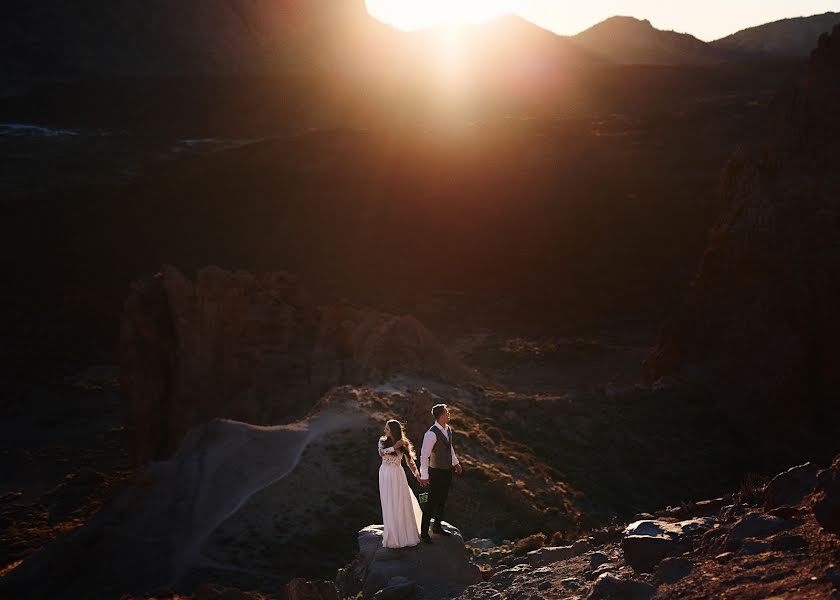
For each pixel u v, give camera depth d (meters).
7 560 30.23
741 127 170.12
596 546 9.14
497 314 82.06
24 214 131.00
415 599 9.04
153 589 17.64
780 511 6.53
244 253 112.06
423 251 110.00
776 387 35.62
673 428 33.75
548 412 32.75
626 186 135.12
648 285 90.06
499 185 140.00
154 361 44.47
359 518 20.48
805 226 38.12
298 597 9.17
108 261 107.81
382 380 33.53
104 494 38.50
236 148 180.00
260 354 42.25
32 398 61.72
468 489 22.28
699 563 6.25
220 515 20.45
